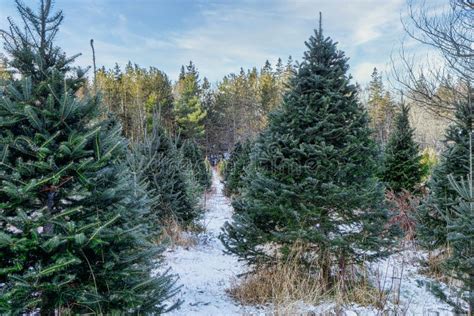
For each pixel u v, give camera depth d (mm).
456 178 5695
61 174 2480
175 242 8055
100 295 2494
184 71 50938
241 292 4688
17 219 2254
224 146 42219
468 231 2893
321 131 4711
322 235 4305
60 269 2289
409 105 10484
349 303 4047
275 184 4547
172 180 8867
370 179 4727
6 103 2463
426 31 5113
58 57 2863
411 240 6746
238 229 4844
